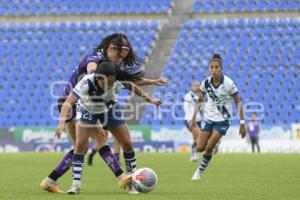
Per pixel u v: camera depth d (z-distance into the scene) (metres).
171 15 157.75
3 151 122.38
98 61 35.22
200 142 49.28
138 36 152.50
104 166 69.06
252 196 33.88
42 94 142.88
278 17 152.50
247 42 147.00
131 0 160.75
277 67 141.12
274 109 133.00
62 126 33.34
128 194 35.06
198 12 156.12
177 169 63.25
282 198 32.56
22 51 153.25
